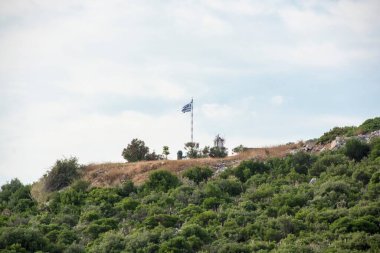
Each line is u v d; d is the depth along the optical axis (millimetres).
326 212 57156
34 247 54500
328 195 61812
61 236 58125
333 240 52531
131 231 58844
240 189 70000
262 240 54750
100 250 54250
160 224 58844
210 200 65375
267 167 75188
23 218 65625
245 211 61219
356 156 73312
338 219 55500
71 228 62188
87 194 72562
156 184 73312
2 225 62656
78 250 54500
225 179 72375
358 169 67125
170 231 56094
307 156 74562
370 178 65312
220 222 59500
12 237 54625
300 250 49969
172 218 60438
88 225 61625
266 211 60531
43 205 72188
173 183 73312
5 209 72125
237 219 59000
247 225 57219
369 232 53281
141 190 73312
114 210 66312
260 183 70875
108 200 70000
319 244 51656
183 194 68375
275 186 68062
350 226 53938
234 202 65812
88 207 67938
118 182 78250
